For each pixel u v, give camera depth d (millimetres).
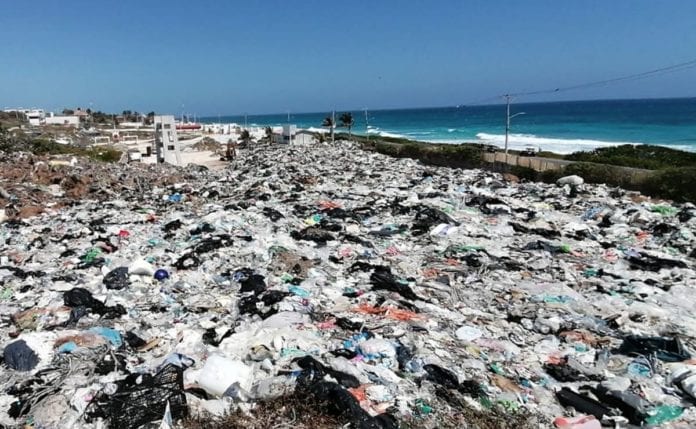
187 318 10398
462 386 7781
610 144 76000
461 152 44750
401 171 37688
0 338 9453
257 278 12406
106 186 30250
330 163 42625
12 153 38812
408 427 6602
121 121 159250
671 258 14969
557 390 7844
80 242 17078
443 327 10219
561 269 14195
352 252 15461
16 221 20781
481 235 18000
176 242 16781
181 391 6871
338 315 10492
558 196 26828
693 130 93625
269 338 8883
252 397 7008
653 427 6859
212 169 48812
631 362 8750
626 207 23344
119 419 6383
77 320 10148
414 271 13898
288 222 19578
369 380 7742
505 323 10539
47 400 6992
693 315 11016
